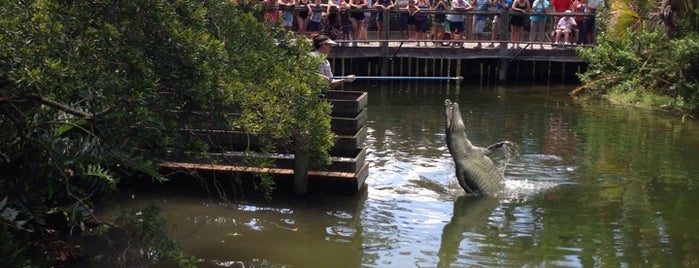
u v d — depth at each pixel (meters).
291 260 6.13
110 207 7.23
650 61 15.49
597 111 13.73
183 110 5.02
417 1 18.14
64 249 6.05
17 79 4.17
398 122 12.21
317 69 6.29
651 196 8.02
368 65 18.56
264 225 6.93
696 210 7.52
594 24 17.78
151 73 4.71
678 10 15.59
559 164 9.39
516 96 15.73
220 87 4.87
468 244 6.54
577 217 7.29
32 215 5.41
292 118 5.21
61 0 4.79
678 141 10.95
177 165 7.53
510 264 6.10
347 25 17.70
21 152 5.31
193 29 5.12
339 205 7.53
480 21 18.53
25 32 4.36
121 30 4.78
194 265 5.93
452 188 8.23
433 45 18.41
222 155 7.07
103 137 4.79
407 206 7.57
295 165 7.67
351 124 8.08
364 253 6.30
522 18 18.28
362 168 8.22
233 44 5.76
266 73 5.68
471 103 14.64
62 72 4.18
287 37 6.96
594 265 6.07
